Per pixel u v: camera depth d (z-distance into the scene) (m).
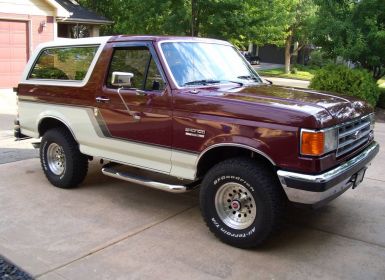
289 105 4.24
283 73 37.28
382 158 7.95
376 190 6.30
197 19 20.27
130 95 5.11
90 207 5.54
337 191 4.32
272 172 4.32
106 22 23.23
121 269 4.05
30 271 3.98
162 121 4.84
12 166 7.21
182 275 3.97
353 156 4.70
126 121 5.18
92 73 5.57
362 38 14.05
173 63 4.98
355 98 5.11
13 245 4.48
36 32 17.53
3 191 6.04
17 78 17.25
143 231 4.88
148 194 6.07
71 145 5.98
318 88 13.28
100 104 5.43
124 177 5.29
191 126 4.61
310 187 3.98
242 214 4.46
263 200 4.24
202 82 5.08
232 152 4.65
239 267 4.12
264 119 4.16
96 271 4.01
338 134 4.28
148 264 4.15
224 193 4.54
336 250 4.49
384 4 13.97
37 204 5.61
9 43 16.80
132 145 5.20
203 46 5.51
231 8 19.72
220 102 4.45
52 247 4.46
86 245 4.51
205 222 4.72
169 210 5.51
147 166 5.18
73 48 5.92
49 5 17.72
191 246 4.53
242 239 4.41
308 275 3.99
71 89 5.79
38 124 6.36
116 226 4.99
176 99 4.72
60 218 5.18
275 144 4.11
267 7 21.03
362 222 5.19
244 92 4.81
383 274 4.04
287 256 4.34
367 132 5.11
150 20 22.02
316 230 4.96
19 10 16.81
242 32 20.50
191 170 4.77
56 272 3.98
